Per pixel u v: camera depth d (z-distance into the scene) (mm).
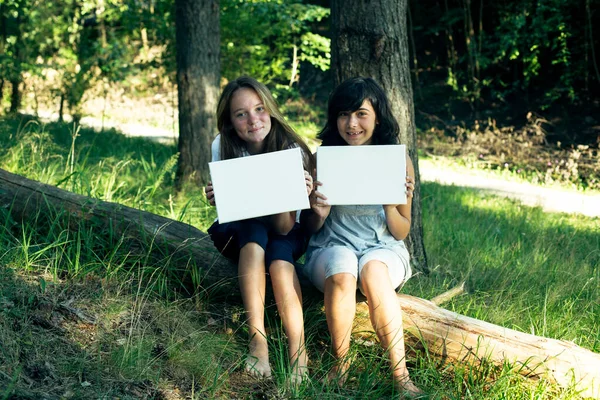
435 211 8484
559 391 3438
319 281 3621
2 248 3775
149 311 3645
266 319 3857
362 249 3701
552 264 5969
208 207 6121
